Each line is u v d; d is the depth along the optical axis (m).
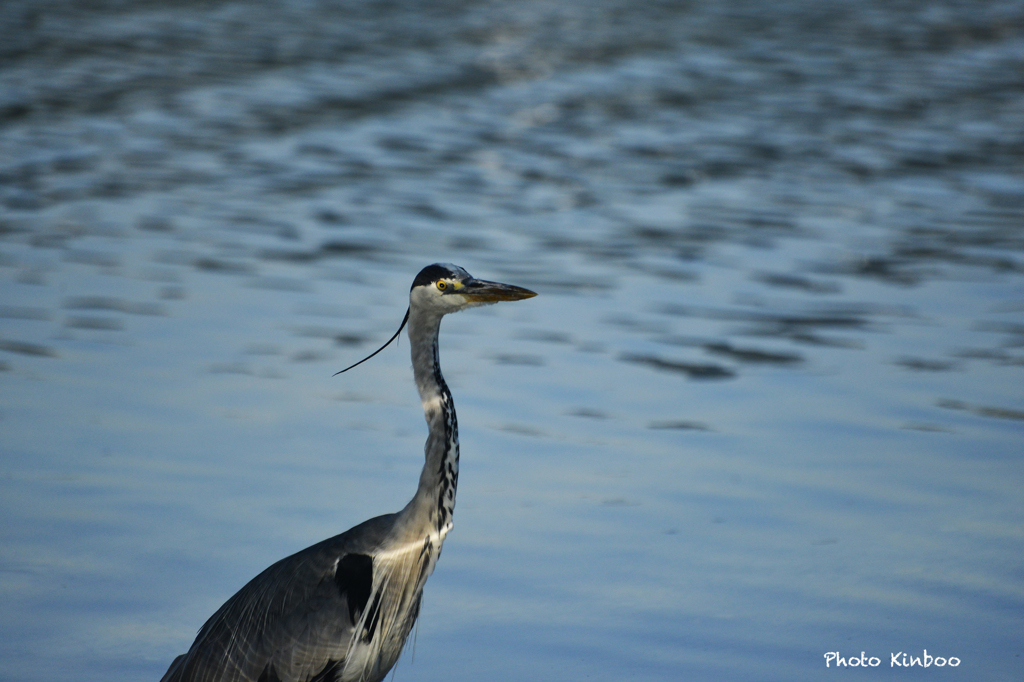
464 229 19.42
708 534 10.08
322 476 10.97
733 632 8.57
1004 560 9.62
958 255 18.41
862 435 12.12
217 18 38.84
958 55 35.44
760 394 13.19
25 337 14.38
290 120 26.84
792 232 19.59
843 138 26.11
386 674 8.09
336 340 14.55
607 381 13.48
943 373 13.80
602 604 8.97
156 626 8.50
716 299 16.38
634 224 19.92
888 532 10.09
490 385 13.30
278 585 7.62
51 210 20.08
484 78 31.48
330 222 19.72
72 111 27.11
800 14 42.41
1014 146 25.44
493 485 10.94
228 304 15.76
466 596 9.09
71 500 10.38
